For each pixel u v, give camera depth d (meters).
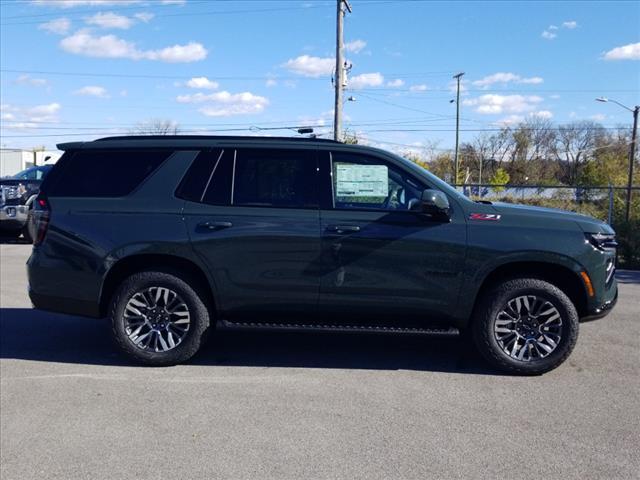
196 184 5.64
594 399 4.93
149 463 3.83
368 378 5.42
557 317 5.39
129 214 5.59
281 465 3.79
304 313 5.60
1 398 4.92
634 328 7.23
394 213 5.46
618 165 57.50
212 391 5.07
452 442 4.12
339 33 26.66
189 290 5.59
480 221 5.41
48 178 5.82
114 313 5.60
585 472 3.72
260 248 5.48
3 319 7.51
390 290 5.44
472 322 5.55
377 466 3.78
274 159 5.64
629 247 14.16
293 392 5.06
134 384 5.24
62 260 5.62
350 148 5.64
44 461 3.87
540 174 73.00
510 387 5.20
